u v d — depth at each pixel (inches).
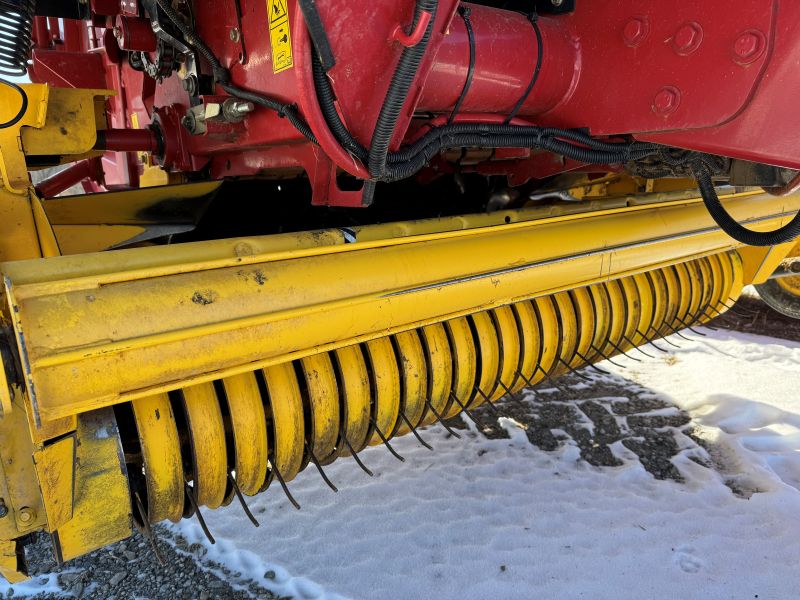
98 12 80.4
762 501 100.4
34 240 58.7
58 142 66.8
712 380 149.2
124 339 48.7
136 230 78.5
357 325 64.9
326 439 71.5
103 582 87.0
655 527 94.7
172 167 92.0
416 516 97.7
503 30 66.9
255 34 59.4
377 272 65.6
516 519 96.8
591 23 69.8
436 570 85.6
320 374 69.4
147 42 74.3
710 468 113.4
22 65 64.8
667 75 63.1
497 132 68.2
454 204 123.0
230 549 91.7
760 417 130.5
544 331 92.7
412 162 60.1
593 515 97.7
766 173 70.2
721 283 127.5
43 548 94.7
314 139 54.6
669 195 107.2
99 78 116.5
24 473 50.8
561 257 83.6
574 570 85.4
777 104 56.8
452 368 82.7
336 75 50.5
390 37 50.2
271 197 98.5
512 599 80.3
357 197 60.7
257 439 64.9
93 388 48.3
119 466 54.7
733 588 82.1
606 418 132.5
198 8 70.0
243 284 56.3
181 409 64.4
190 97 78.9
